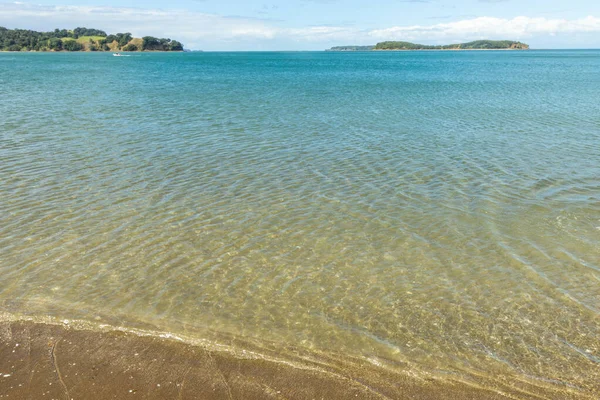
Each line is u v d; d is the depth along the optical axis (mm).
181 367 7605
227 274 10516
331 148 21516
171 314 9047
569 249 11688
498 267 10859
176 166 18281
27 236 12062
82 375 7383
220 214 13727
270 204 14539
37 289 9773
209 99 39531
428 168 18359
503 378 7477
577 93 45094
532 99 40375
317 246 11852
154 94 43062
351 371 7598
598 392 7207
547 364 7801
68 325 8641
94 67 97000
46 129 24703
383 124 27781
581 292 9883
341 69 99938
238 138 23438
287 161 19250
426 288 10031
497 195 15344
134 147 21141
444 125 27531
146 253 11367
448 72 85688
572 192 15617
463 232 12625
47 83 53656
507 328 8727
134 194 15156
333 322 8883
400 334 8547
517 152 20828
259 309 9258
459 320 8961
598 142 22859
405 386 7285
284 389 7176
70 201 14430
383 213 13891
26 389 7070
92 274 10398
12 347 8008
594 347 8227
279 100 39312
